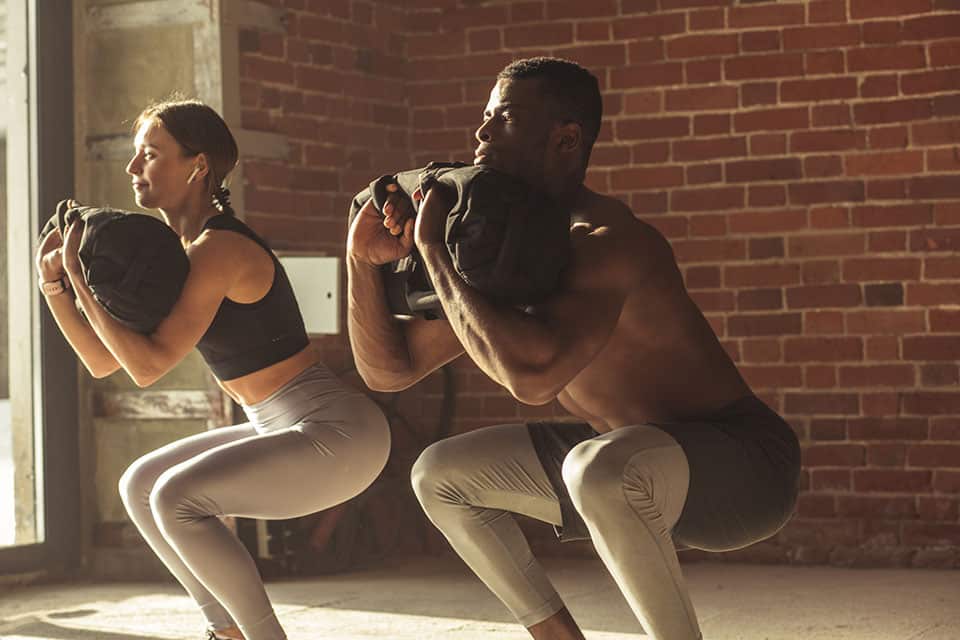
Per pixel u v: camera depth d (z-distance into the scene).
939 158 6.01
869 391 6.09
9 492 8.45
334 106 6.45
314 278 5.61
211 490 3.39
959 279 5.98
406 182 2.93
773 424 3.00
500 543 3.18
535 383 2.65
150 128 3.73
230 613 3.45
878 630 4.59
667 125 6.37
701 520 2.90
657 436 2.83
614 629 4.66
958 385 5.97
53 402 6.08
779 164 6.21
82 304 3.46
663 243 2.91
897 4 6.06
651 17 6.39
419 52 6.77
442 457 3.14
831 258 6.14
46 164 6.05
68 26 6.15
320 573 5.99
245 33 6.09
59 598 5.64
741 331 6.26
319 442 3.52
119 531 6.12
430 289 3.02
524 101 2.86
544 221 2.66
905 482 6.03
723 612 4.98
